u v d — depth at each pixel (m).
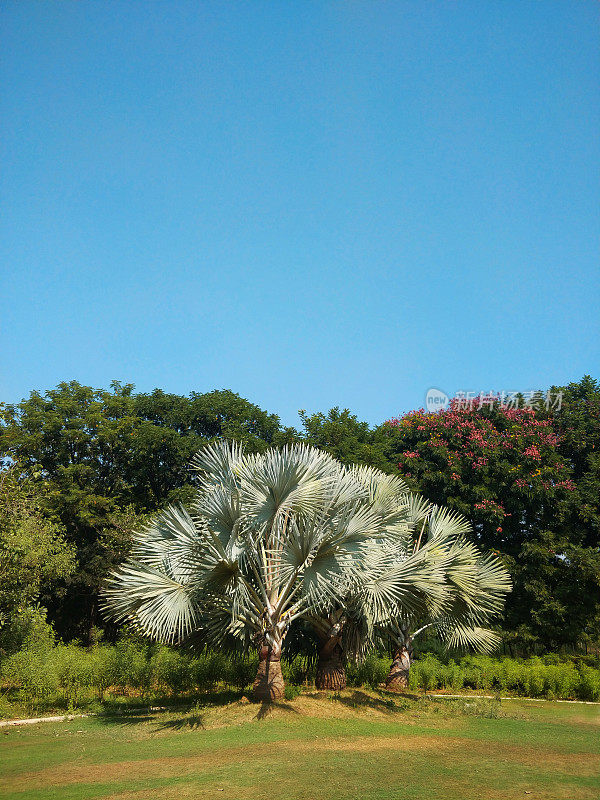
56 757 9.10
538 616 23.50
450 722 12.34
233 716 11.41
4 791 7.35
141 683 14.71
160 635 12.06
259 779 7.93
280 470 11.80
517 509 26.12
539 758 9.41
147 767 8.52
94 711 13.17
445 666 19.34
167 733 10.61
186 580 12.44
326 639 13.85
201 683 14.97
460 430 28.14
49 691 13.36
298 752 9.35
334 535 11.78
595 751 10.02
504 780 8.02
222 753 9.27
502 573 15.78
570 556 23.84
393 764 8.80
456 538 17.20
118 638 25.19
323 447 26.45
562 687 17.62
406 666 16.36
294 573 11.83
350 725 11.21
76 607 28.94
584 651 25.36
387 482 14.85
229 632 13.07
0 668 14.03
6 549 15.15
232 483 13.23
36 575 16.56
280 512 12.35
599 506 25.84
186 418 30.19
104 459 30.02
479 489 25.98
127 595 12.04
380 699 13.98
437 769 8.55
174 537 13.29
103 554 26.42
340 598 13.09
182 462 29.03
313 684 15.21
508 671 18.59
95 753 9.34
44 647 15.30
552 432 27.75
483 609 15.09
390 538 13.68
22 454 28.08
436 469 27.77
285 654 14.87
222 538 12.41
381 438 28.75
